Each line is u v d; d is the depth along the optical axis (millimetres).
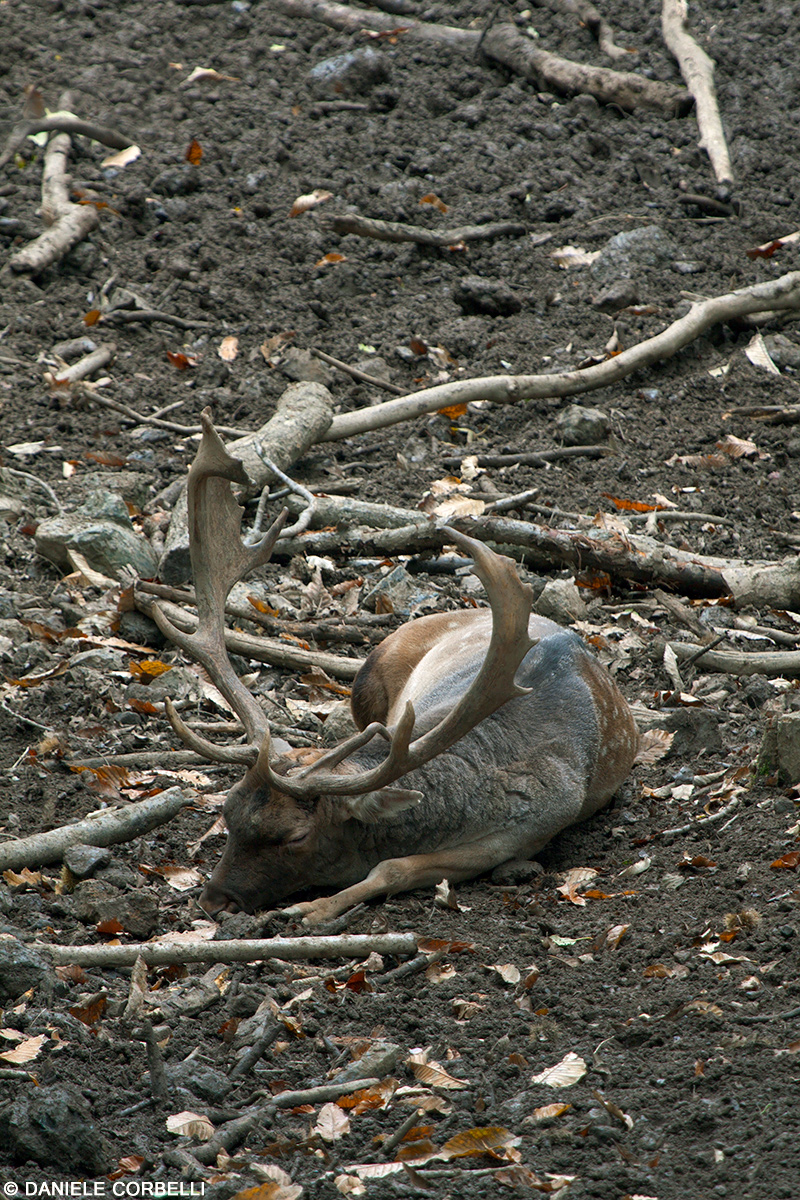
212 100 22250
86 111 21438
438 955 6891
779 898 7016
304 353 16094
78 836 7801
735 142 21438
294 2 25047
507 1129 5273
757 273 18453
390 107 22562
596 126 21969
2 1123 5016
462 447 15180
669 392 16375
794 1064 5488
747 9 24641
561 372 16391
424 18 25016
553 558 12539
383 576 12477
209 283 17766
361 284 18172
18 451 14039
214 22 24781
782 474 14875
